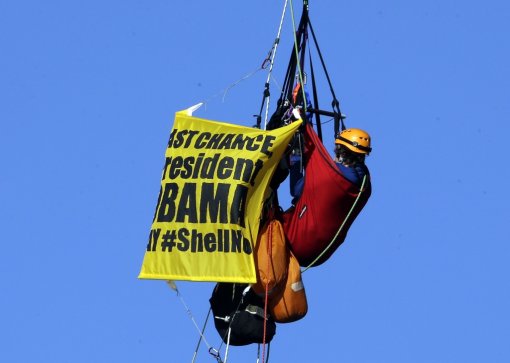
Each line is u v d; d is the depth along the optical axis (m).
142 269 35.62
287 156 36.47
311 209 35.94
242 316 36.47
